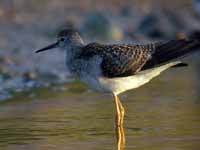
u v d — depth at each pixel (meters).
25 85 18.11
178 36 26.95
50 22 26.47
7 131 12.44
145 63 12.84
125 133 12.18
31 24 25.98
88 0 29.48
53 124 13.05
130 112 14.18
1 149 11.01
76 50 13.70
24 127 12.77
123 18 28.97
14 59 20.95
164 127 12.59
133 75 12.92
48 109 14.69
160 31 27.86
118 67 12.83
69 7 28.50
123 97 16.14
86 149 10.95
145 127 12.66
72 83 18.64
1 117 13.80
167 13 29.09
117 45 13.19
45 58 21.69
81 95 16.70
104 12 28.83
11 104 15.48
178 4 31.08
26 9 27.16
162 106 14.78
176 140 11.47
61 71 20.20
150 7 30.72
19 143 11.45
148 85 17.97
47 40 24.06
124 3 30.50
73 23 26.66
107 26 26.39
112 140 11.62
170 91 16.91
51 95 16.73
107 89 13.09
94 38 25.80
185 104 14.98
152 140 11.53
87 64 13.16
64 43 13.98
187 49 12.60
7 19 26.12
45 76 19.34
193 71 20.66
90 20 26.48
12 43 23.06
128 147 11.06
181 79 19.00
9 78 18.64
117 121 12.95
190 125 12.69
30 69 20.02
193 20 29.42
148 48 12.98
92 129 12.57
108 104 15.29
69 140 11.64
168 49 12.77
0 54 21.41
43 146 11.20
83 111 14.41
